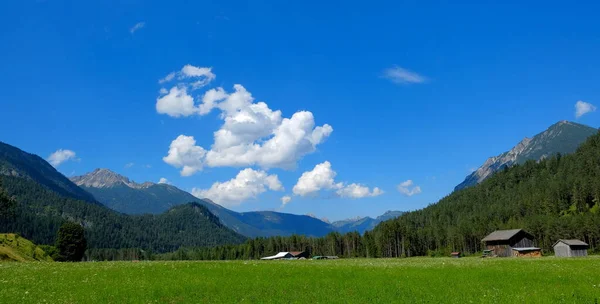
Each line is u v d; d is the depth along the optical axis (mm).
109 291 30156
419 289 31000
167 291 30469
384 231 198625
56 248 117688
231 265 50844
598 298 26109
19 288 30766
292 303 25656
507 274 40000
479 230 191375
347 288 31734
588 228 151375
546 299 25750
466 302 25562
